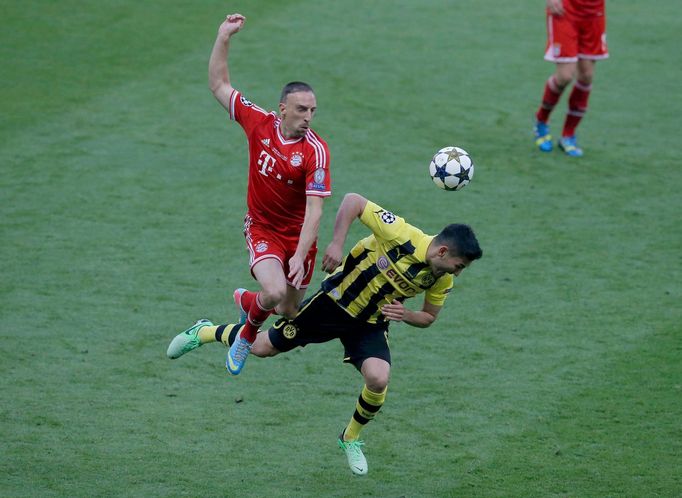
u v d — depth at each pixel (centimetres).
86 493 2280
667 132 4728
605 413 2670
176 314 3152
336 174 4188
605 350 2998
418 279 2256
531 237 3734
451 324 3159
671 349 2994
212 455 2472
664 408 2686
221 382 2836
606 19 6256
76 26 5641
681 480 2370
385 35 5788
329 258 2222
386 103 4916
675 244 3694
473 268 3509
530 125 4759
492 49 5653
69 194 3947
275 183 2294
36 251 3509
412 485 2366
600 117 4897
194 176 4150
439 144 4509
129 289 3294
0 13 5722
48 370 2823
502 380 2841
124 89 4934
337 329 2380
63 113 4653
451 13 6212
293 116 2227
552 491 2334
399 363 2933
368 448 2527
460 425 2628
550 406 2708
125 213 3825
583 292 3353
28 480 2325
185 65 5234
